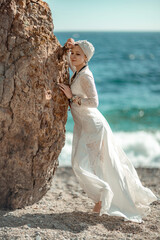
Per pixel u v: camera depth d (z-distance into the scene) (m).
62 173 7.86
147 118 15.63
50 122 3.99
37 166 4.11
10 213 4.09
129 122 14.92
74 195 5.64
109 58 45.03
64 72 4.16
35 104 3.82
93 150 4.08
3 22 3.66
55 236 3.53
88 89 3.98
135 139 11.79
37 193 4.45
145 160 9.76
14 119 3.81
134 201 4.21
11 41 3.69
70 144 10.65
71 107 4.22
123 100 19.72
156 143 11.38
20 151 3.97
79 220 4.12
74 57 4.03
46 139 4.02
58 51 4.04
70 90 4.06
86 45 3.98
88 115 4.07
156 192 5.93
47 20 3.95
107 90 22.97
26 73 3.73
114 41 100.44
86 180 3.97
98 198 4.04
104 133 4.14
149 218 4.36
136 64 38.81
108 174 4.11
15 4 3.70
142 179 7.28
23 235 3.47
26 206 4.41
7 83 3.69
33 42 3.74
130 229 3.95
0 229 3.59
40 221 3.92
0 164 3.98
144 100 19.73
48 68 3.88
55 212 4.39
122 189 4.10
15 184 4.11
